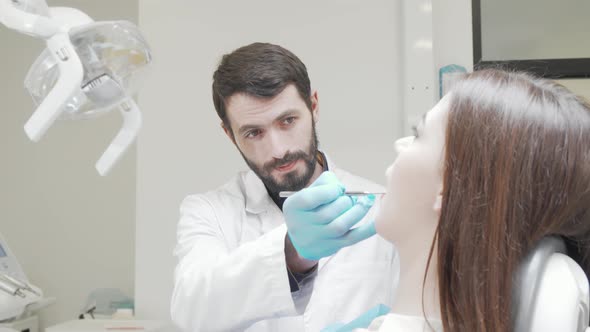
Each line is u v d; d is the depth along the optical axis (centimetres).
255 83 140
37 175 310
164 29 251
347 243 105
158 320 243
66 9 116
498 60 268
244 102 142
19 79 312
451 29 246
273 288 121
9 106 313
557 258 77
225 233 164
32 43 313
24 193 311
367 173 245
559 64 262
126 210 303
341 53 246
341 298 152
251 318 124
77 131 307
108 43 117
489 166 79
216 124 248
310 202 103
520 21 269
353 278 154
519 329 73
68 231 307
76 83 110
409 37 237
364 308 151
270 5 249
